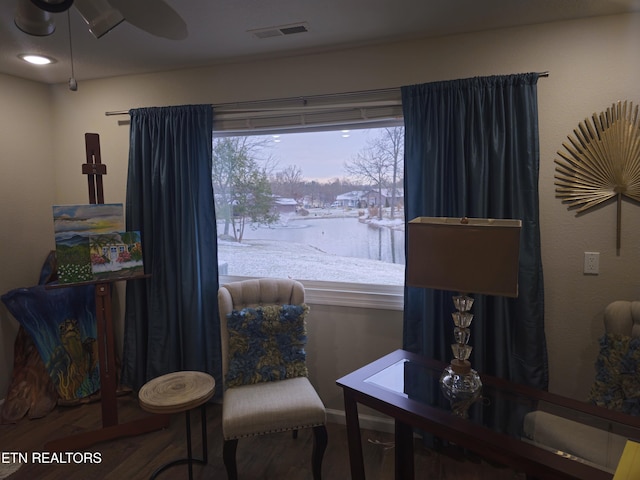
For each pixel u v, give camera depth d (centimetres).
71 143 321
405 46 239
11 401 280
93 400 296
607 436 135
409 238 164
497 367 222
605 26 207
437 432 145
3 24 207
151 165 285
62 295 294
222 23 211
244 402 206
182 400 198
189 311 278
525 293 219
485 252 150
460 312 166
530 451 127
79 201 325
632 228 211
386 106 245
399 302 254
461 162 224
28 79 306
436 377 179
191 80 284
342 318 268
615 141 209
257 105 271
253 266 299
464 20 212
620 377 183
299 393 214
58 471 222
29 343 298
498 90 219
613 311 196
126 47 243
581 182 216
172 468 224
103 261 250
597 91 211
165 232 280
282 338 236
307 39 234
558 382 228
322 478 216
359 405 268
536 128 215
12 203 299
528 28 218
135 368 298
